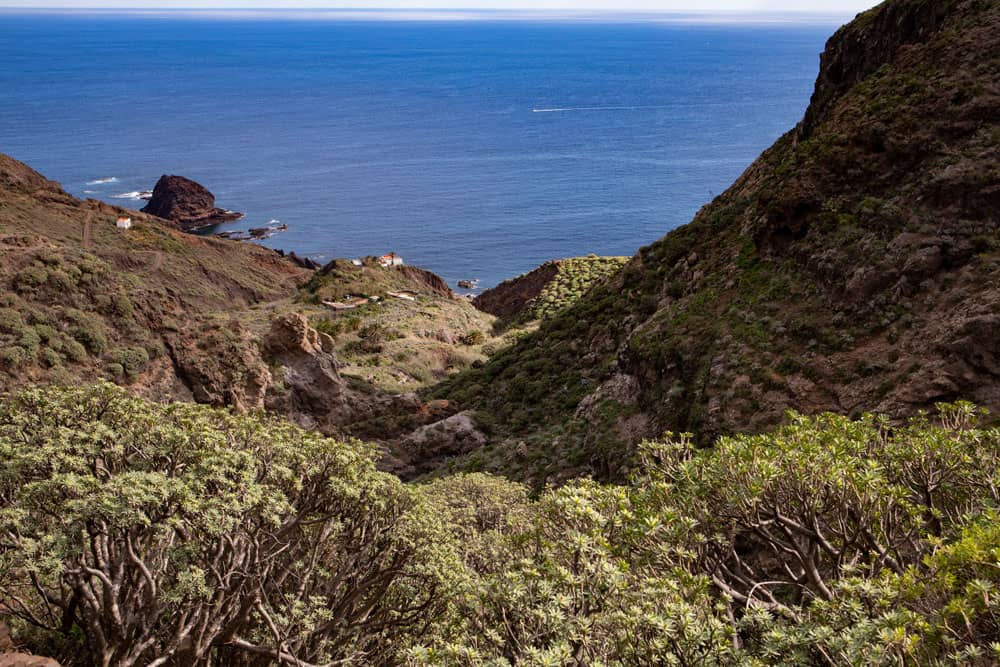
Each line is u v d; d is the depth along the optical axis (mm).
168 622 11859
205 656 11820
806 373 22891
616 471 25719
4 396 12891
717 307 28938
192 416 12945
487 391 45344
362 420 44281
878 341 22500
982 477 11438
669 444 13500
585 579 8719
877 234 25000
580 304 49812
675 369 27281
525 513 19625
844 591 8242
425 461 38469
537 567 8953
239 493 11484
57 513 10469
